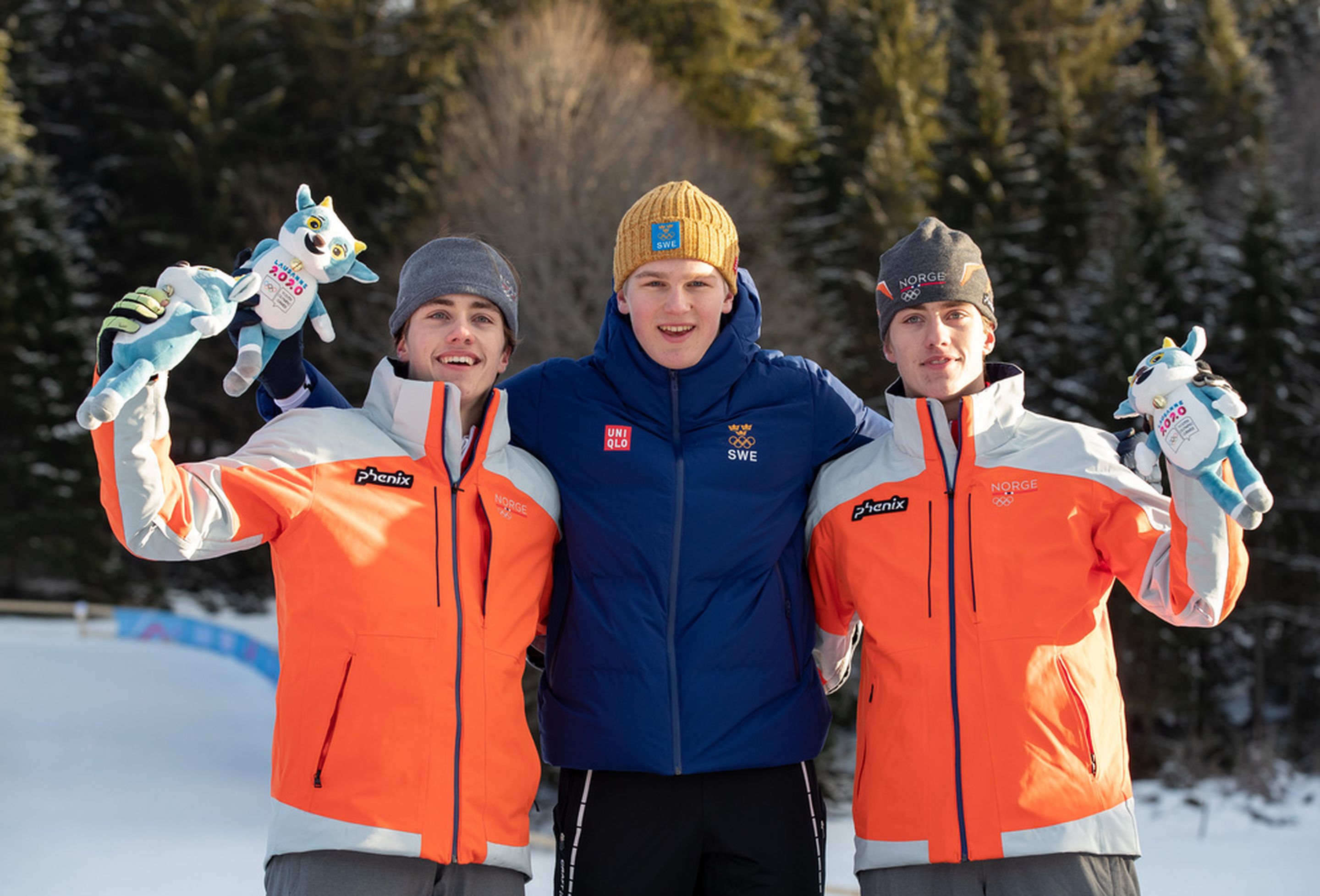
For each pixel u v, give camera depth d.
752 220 18.94
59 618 23.91
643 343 3.16
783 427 3.18
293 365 3.01
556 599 3.15
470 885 2.60
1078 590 2.80
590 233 15.95
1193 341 2.61
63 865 9.27
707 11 22.75
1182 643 17.92
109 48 27.59
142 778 12.57
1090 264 23.27
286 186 24.20
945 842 2.66
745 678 2.99
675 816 2.93
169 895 8.66
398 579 2.66
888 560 2.90
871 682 2.89
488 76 19.88
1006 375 3.10
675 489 3.05
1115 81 28.86
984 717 2.71
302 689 2.61
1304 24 34.75
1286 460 19.62
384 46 25.44
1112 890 2.65
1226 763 17.09
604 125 17.59
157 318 2.28
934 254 3.02
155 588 24.84
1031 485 2.86
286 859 2.54
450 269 2.95
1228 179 27.14
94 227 27.91
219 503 2.53
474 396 2.97
